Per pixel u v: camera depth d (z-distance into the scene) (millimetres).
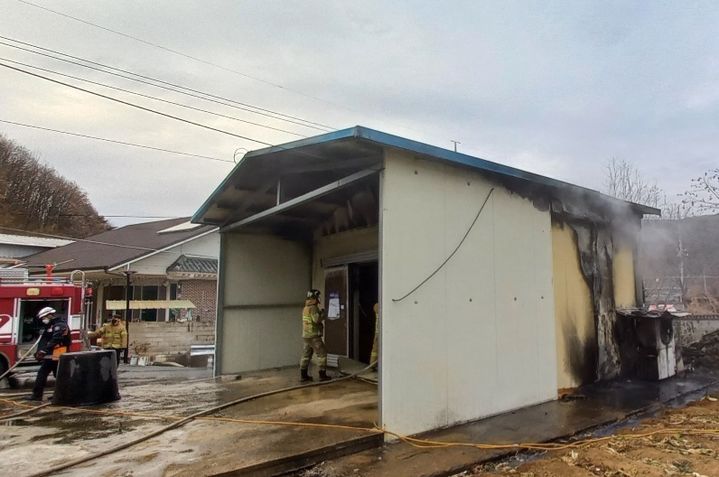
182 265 20344
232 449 4848
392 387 5461
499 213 7070
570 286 8297
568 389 7914
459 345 6246
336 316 10133
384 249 5543
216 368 9617
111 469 4336
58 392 7145
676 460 4637
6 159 48406
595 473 4406
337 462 4805
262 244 10555
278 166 7691
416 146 5766
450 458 4863
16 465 4488
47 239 32375
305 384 8258
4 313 10055
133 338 16797
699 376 9359
